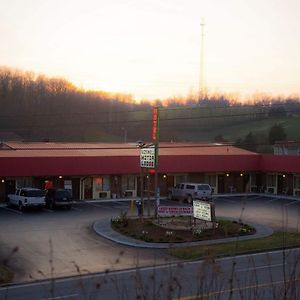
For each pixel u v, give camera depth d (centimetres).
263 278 1791
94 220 3303
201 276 725
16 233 2833
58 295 1656
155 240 2652
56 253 2381
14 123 8150
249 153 5244
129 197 4606
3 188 4134
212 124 10894
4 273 1977
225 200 4538
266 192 5128
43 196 3756
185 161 4772
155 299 792
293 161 4750
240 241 2670
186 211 3161
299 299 853
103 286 1755
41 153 4394
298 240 2678
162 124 9606
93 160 4362
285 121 11012
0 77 8169
